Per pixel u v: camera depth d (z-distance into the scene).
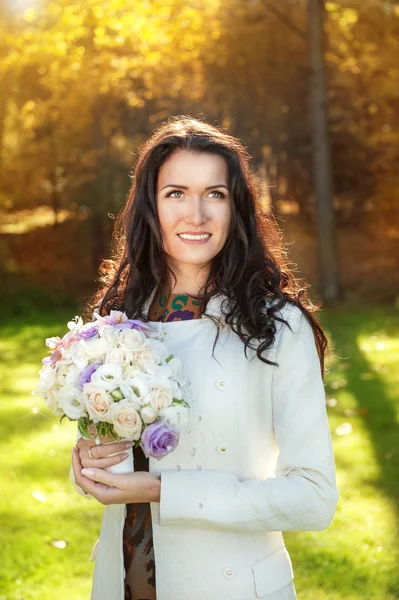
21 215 17.81
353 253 15.59
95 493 1.79
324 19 12.79
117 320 1.87
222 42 13.69
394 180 15.46
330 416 6.23
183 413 1.72
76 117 14.58
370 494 4.66
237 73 14.16
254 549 1.83
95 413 1.71
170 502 1.73
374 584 3.60
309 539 4.10
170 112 14.29
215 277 1.95
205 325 1.91
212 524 1.73
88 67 13.20
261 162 14.58
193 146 1.90
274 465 1.92
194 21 13.20
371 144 14.77
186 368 1.86
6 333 10.82
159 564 1.83
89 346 1.78
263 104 14.38
